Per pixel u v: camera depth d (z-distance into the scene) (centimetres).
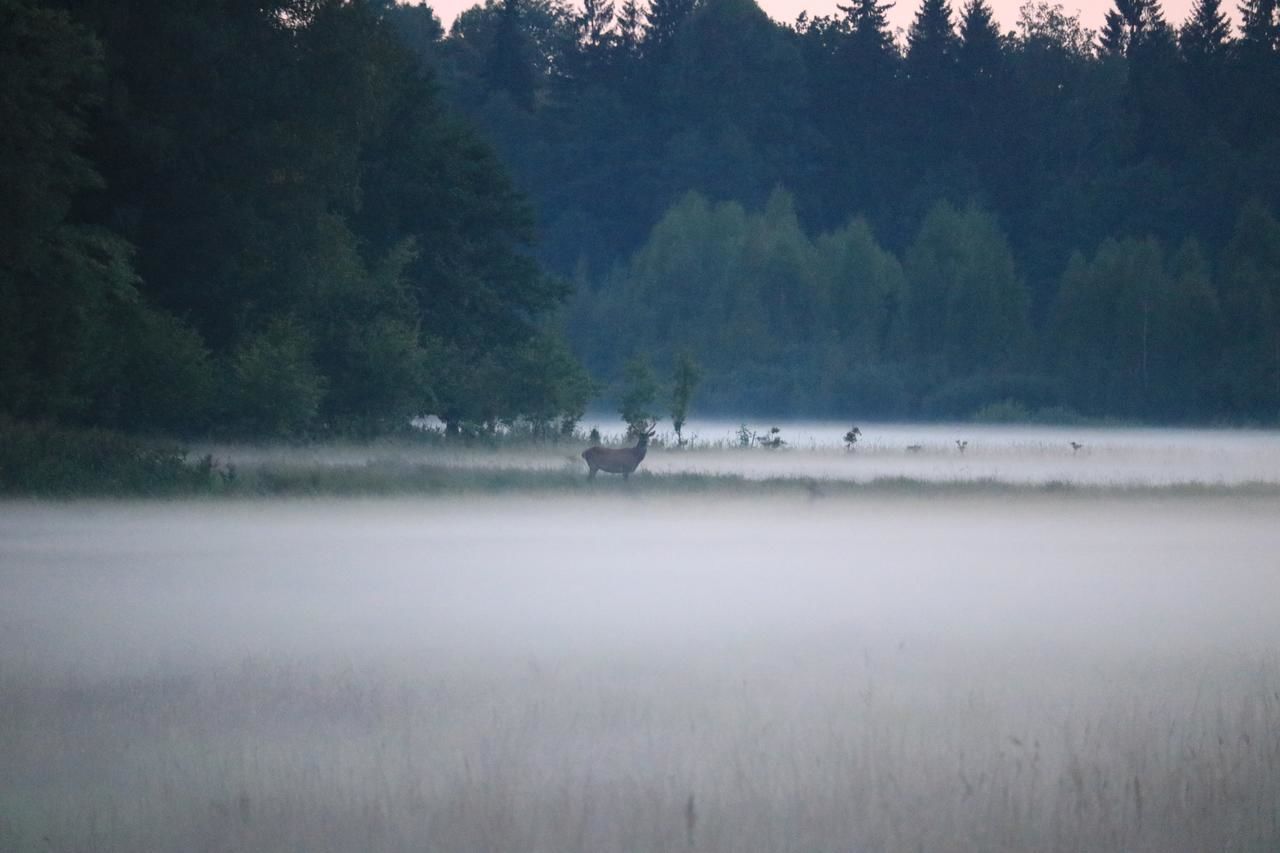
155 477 9325
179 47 14762
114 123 14475
